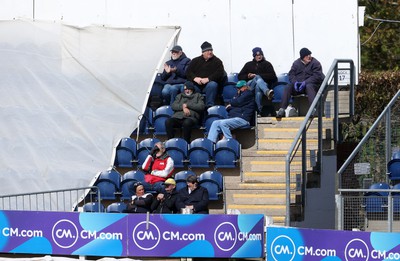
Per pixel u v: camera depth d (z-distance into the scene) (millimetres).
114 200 77312
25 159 79688
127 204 74375
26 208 77812
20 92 82000
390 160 73688
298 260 63750
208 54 82500
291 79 80812
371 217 68938
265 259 66062
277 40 87125
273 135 79375
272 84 83250
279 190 74625
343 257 63031
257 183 75938
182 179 75000
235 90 83375
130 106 83188
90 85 83438
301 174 73750
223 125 78375
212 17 87812
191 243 66125
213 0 87875
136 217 66688
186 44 88000
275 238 64312
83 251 67312
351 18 86125
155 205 71312
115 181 77062
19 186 78438
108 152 79812
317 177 75125
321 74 80438
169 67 83938
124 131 81688
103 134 81000
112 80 83812
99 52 84812
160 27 86812
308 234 63500
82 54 84438
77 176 78188
